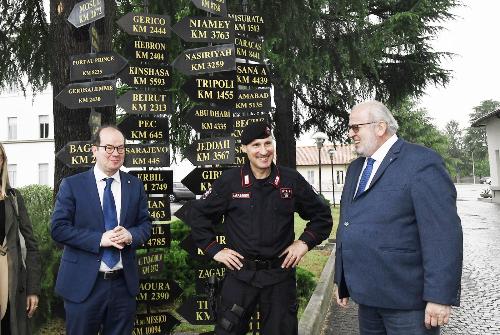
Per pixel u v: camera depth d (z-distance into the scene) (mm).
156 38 4172
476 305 5902
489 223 15742
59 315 4293
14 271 3029
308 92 15203
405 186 2520
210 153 4254
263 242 2799
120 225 3029
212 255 2926
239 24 4746
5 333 3031
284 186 2863
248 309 2832
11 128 33281
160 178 4172
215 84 4332
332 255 8852
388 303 2537
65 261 2965
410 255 2512
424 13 13492
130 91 4055
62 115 4871
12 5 6758
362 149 2721
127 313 3012
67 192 2982
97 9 4129
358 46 10977
